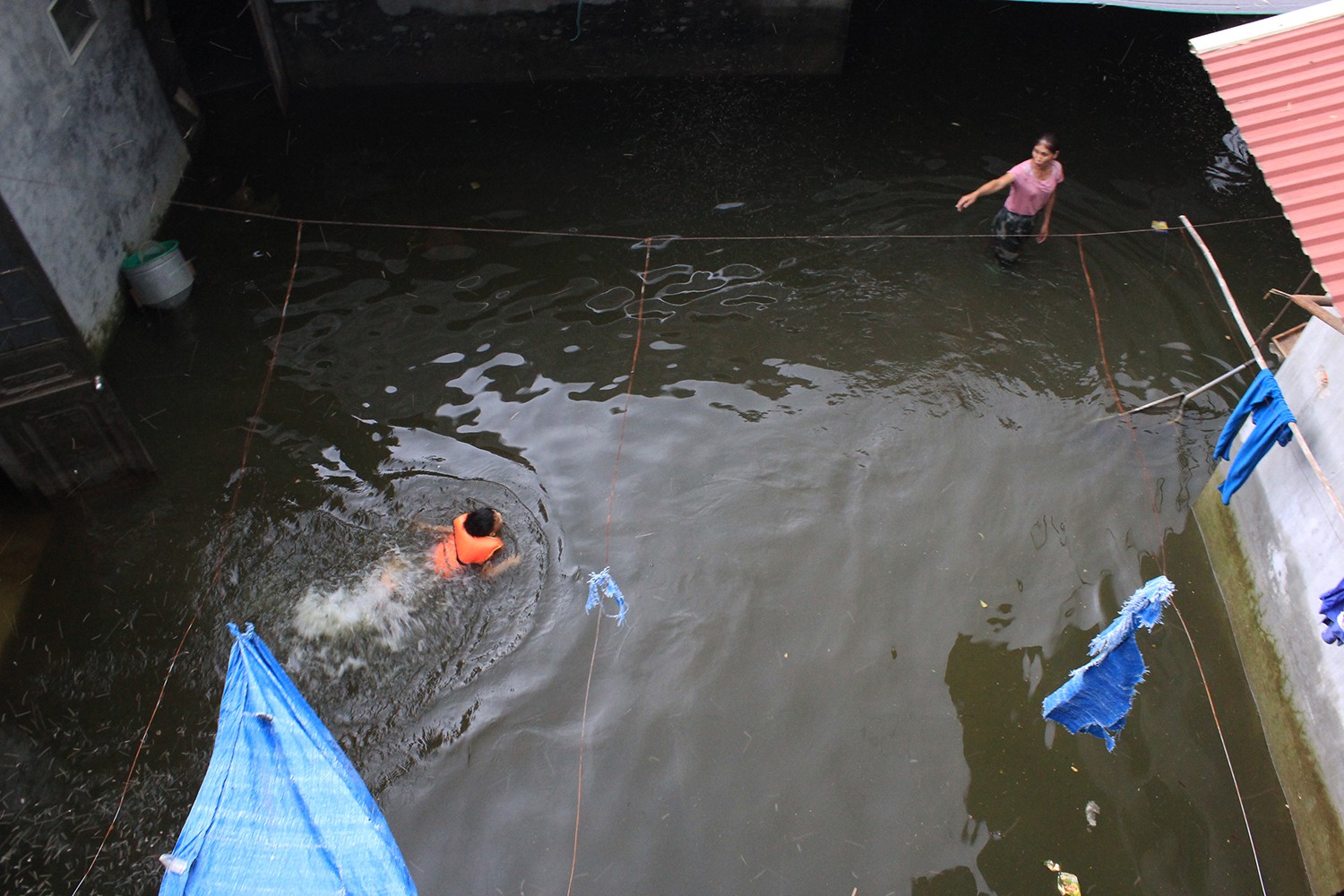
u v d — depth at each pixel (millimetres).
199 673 6410
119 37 9492
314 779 4258
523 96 12273
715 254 9891
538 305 9219
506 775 5973
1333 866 5473
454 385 8414
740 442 8031
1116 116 12086
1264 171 5832
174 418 8109
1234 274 9742
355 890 3930
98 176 8828
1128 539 7422
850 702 6422
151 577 6965
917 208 10578
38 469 7266
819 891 5539
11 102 7559
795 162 11219
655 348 8820
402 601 6797
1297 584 6172
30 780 5855
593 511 7488
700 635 6734
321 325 8953
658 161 11164
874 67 12953
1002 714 6395
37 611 6766
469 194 10586
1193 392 7984
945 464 7895
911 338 9000
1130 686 5117
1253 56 6555
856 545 7328
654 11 12094
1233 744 6312
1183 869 5699
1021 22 13750
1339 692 5629
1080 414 8320
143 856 5535
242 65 11734
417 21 11836
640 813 5836
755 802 5910
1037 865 5691
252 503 7457
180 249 9750
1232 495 6785
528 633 6688
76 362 6734
